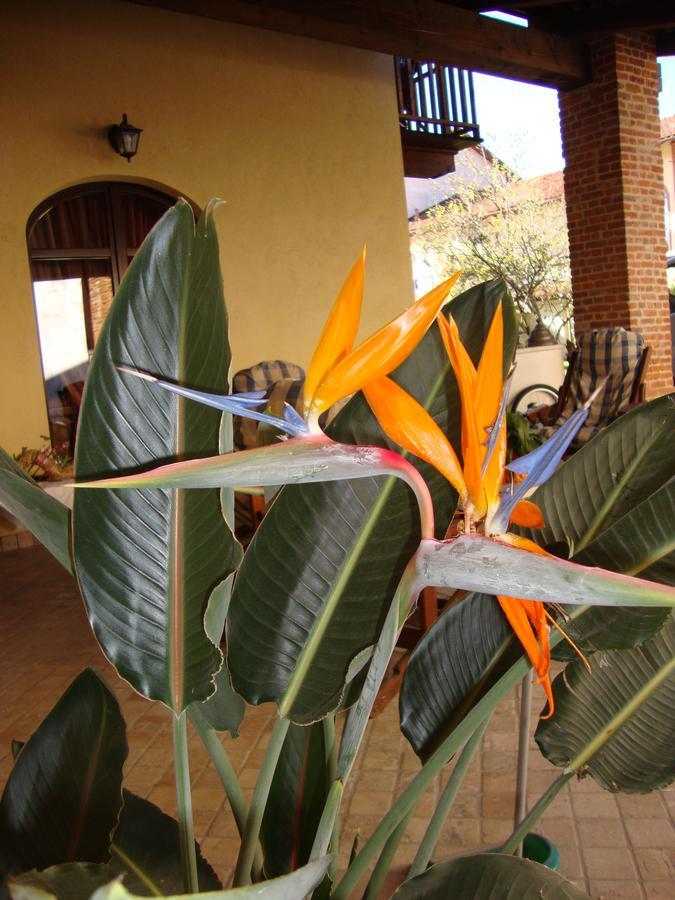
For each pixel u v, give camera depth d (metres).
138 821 1.23
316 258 7.22
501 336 0.77
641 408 1.17
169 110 6.42
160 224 0.85
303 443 0.70
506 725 2.90
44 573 5.21
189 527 0.91
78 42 6.00
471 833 2.29
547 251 15.23
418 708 1.25
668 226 18.27
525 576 0.67
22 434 5.94
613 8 7.28
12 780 1.10
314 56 7.09
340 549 1.04
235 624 1.03
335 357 0.73
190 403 0.89
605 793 2.44
